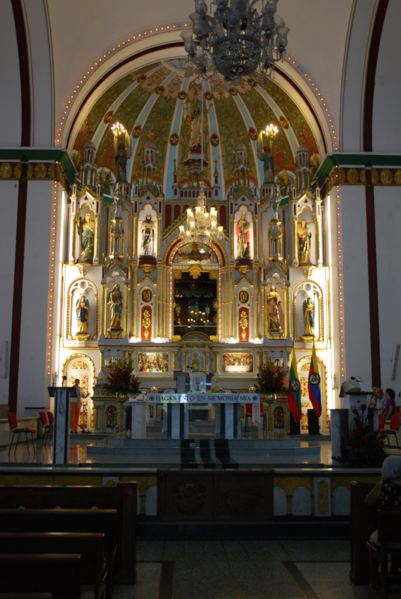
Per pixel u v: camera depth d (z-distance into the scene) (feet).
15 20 61.93
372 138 68.80
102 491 22.48
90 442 57.52
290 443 44.52
